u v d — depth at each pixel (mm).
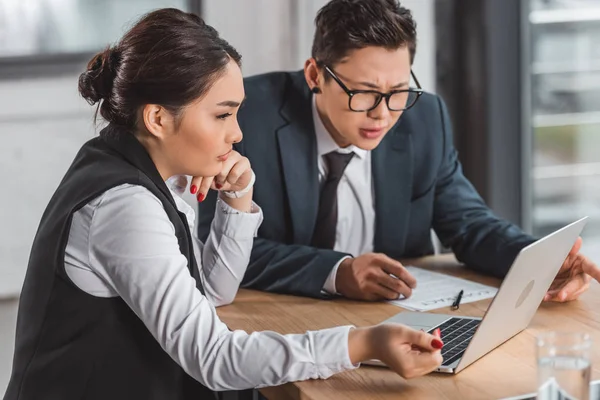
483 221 2307
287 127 2258
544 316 1875
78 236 1549
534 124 3336
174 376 1625
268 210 2244
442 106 2447
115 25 3217
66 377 1574
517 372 1572
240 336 1515
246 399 1908
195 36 1587
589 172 3350
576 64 3279
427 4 3279
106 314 1572
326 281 2029
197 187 1844
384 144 2334
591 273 1967
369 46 2018
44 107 3170
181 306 1498
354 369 1572
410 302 1976
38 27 3137
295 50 3316
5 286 3209
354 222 2340
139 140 1636
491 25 3246
